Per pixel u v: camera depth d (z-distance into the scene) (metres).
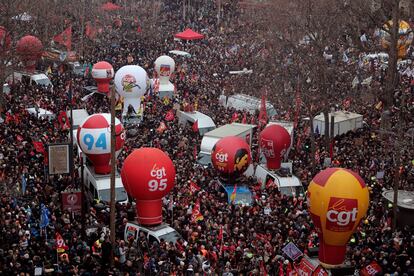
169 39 157.25
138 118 95.50
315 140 86.31
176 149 79.88
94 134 67.62
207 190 68.56
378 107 96.19
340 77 103.69
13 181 62.72
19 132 78.62
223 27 169.12
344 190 48.38
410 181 66.88
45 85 110.31
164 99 103.19
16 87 103.56
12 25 100.12
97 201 62.53
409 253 49.03
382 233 54.44
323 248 50.38
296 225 55.97
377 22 92.38
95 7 165.12
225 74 122.81
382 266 47.03
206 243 50.69
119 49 143.12
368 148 79.44
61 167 66.62
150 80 109.50
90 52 138.88
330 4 95.94
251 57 129.25
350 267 49.81
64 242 47.78
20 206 56.50
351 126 91.38
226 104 103.81
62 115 83.88
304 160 80.88
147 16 176.75
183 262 47.25
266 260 49.09
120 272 46.94
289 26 107.19
